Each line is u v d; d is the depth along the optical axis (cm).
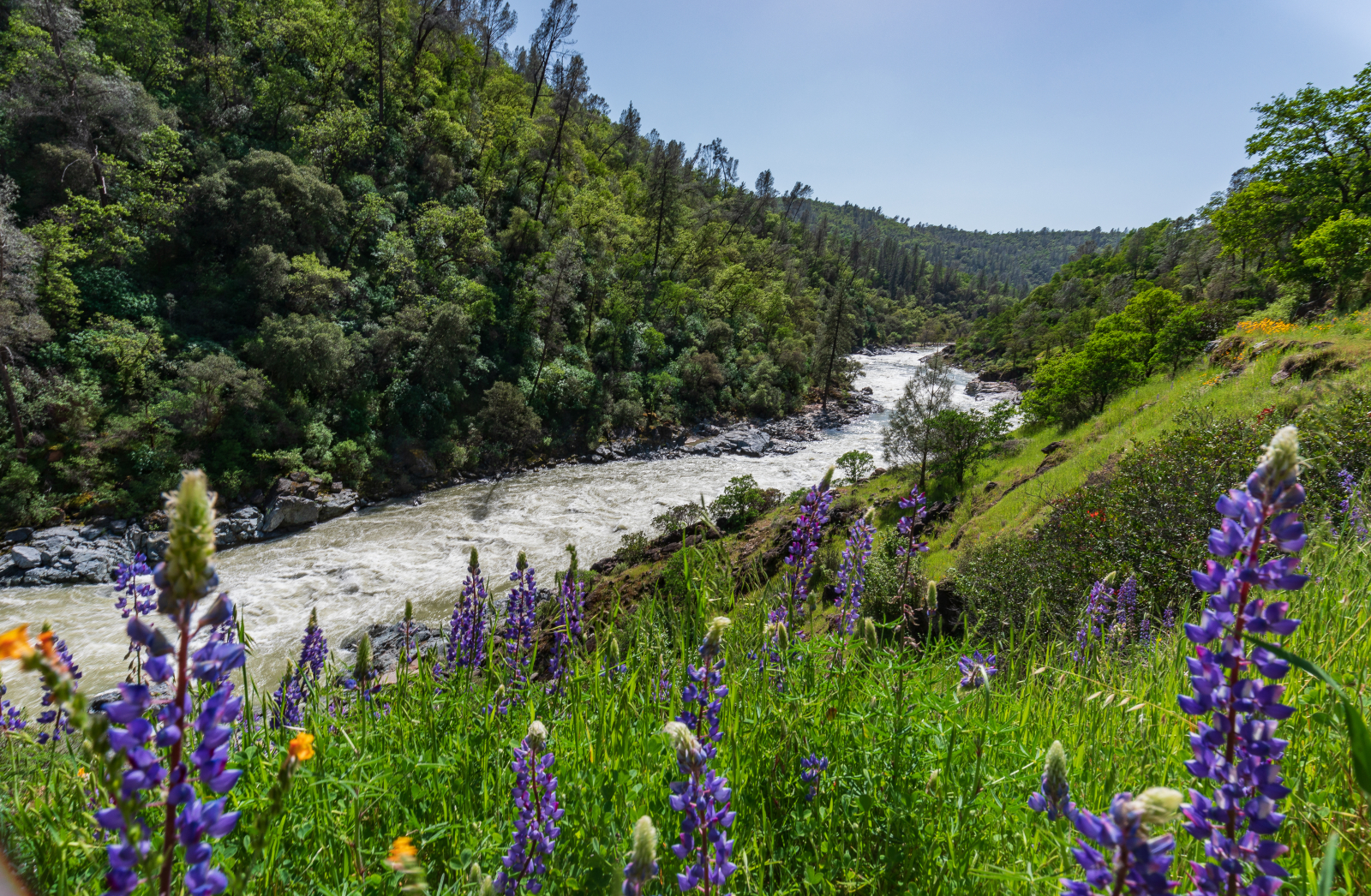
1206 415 1395
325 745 269
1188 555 812
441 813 236
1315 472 727
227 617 106
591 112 11394
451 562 2589
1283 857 181
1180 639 379
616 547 2806
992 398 7225
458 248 5122
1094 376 2625
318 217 4147
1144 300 3572
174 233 3656
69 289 2984
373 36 6031
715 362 5794
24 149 3409
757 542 1053
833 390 7050
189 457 2845
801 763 247
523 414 4162
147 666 101
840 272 13838
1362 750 106
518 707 322
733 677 305
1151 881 109
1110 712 293
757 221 12300
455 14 7325
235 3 5084
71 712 95
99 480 2648
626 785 229
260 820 128
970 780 219
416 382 4025
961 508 2095
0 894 154
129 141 3716
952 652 325
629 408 4828
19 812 194
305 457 3234
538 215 6319
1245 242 3328
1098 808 210
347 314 4000
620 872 170
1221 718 127
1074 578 916
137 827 100
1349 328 1545
